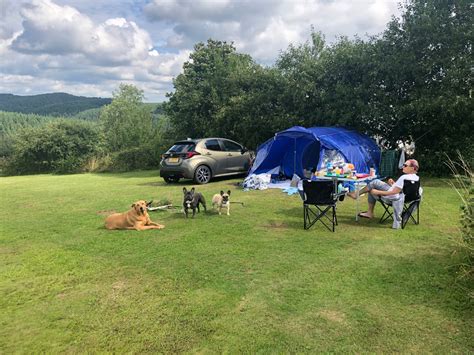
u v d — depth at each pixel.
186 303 3.82
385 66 12.48
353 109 13.43
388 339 3.08
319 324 3.34
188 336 3.21
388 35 12.88
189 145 12.87
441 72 11.91
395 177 12.34
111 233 6.66
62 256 5.43
